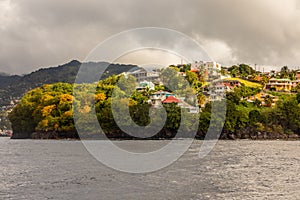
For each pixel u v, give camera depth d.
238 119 134.00
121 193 34.41
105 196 33.28
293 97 177.25
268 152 79.44
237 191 35.22
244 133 135.75
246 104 157.50
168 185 38.19
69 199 32.34
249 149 88.00
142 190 35.66
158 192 34.75
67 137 133.38
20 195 34.00
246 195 33.50
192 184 38.69
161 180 41.28
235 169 50.88
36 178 43.44
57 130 135.88
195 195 33.47
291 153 77.50
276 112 142.25
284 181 40.78
